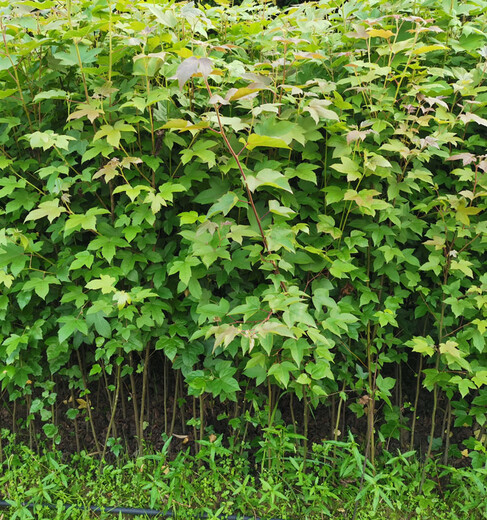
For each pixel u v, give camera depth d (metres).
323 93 2.26
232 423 2.57
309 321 1.94
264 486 2.30
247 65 2.46
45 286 2.34
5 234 2.36
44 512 2.44
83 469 2.74
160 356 2.96
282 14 2.63
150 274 2.51
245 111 2.50
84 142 2.31
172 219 2.46
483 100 2.44
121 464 2.72
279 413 2.67
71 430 2.94
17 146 2.51
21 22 2.22
